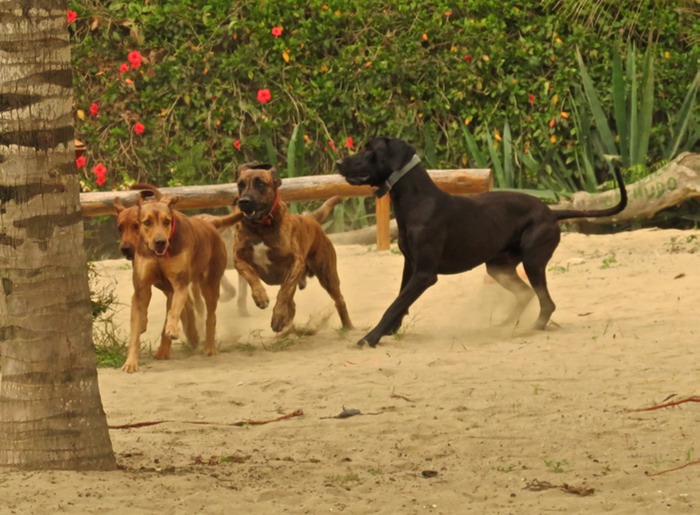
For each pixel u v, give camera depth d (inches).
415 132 884.0
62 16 271.9
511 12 893.8
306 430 350.6
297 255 516.4
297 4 878.4
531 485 288.2
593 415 361.1
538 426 349.7
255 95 877.2
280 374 440.5
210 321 497.0
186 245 462.9
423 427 352.2
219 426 358.0
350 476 294.5
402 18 888.3
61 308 278.5
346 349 498.0
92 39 869.8
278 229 507.2
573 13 900.0
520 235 541.6
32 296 275.1
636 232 804.6
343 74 877.8
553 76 897.5
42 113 268.5
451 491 283.0
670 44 908.0
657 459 310.0
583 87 891.4
